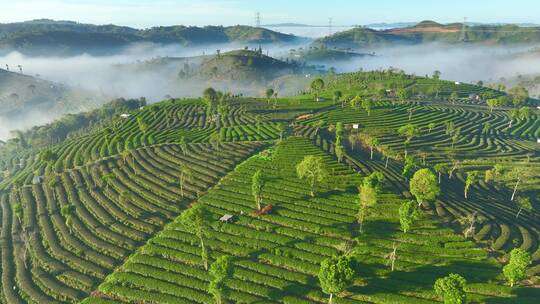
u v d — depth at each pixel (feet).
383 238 334.65
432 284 277.44
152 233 376.48
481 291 268.41
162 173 507.71
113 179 498.28
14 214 444.96
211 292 266.77
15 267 351.67
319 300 275.18
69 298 305.32
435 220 358.64
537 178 496.23
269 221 372.99
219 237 351.25
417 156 569.23
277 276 300.40
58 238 386.73
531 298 257.34
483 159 567.59
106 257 345.51
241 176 473.67
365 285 282.77
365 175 468.34
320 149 557.74
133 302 289.12
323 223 362.53
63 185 505.25
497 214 386.32
